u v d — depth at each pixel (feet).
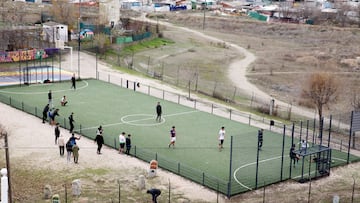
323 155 168.55
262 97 301.43
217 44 495.00
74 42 396.37
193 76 350.43
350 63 414.41
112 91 266.57
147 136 196.95
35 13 515.91
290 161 164.04
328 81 267.39
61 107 232.12
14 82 275.59
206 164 169.58
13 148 178.91
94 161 169.99
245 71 378.94
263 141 195.62
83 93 259.60
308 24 626.64
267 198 144.36
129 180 155.53
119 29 488.44
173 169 164.76
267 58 435.94
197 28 601.21
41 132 197.06
